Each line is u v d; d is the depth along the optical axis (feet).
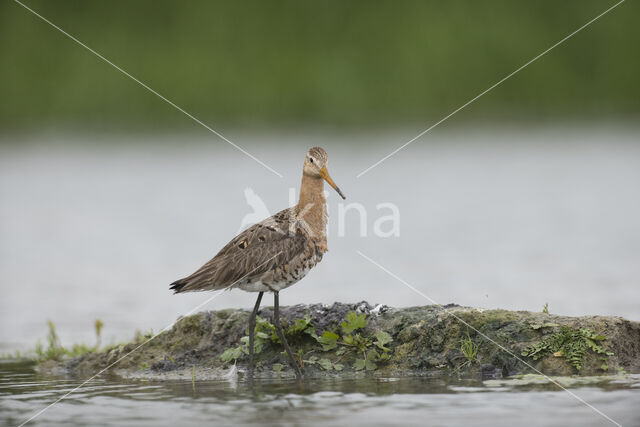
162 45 132.98
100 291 56.85
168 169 107.96
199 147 123.75
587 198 85.92
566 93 133.18
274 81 129.08
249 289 35.42
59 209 86.79
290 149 111.24
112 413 29.37
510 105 131.23
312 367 34.86
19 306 52.70
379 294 52.06
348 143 116.47
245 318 37.93
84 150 123.65
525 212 80.07
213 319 38.52
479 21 133.90
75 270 63.16
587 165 104.06
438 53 130.21
